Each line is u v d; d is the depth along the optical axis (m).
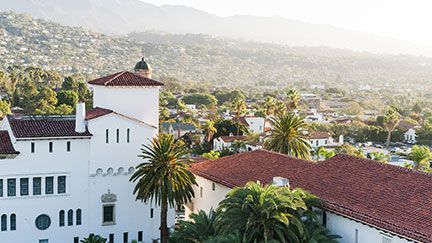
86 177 59.94
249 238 39.09
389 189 41.69
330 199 43.00
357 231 39.94
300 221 39.62
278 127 76.31
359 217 38.94
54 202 58.81
